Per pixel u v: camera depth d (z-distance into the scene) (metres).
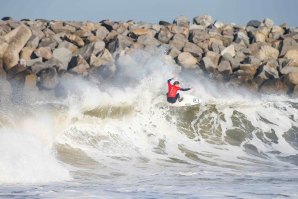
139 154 77.31
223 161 75.50
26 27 132.12
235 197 48.22
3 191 49.88
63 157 71.62
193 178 60.31
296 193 50.12
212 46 147.50
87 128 79.12
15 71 123.00
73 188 52.06
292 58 148.75
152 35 151.88
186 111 91.38
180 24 164.12
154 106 89.06
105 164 69.81
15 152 58.09
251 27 165.12
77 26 153.88
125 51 136.25
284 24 168.75
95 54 135.00
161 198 47.59
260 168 70.19
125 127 83.88
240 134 91.31
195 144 85.31
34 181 55.72
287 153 83.25
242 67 139.38
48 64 127.88
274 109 100.12
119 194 49.22
